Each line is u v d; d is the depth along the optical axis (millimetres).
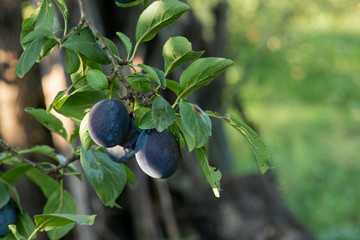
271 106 13102
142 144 1458
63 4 1665
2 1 4004
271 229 5570
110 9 4688
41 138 4332
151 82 1498
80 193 3977
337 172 9531
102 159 1729
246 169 9250
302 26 16734
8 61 4148
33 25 1749
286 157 10195
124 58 4648
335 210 8250
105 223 4574
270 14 9633
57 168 1921
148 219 5070
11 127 4215
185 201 5609
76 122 1834
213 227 5574
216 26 6355
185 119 1354
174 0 1546
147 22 1556
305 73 14930
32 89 4238
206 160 1506
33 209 4242
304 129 11750
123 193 5102
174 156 1456
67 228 1965
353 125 12047
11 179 1997
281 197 5996
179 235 5289
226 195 5762
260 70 13812
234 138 10789
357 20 18344
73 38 1543
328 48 16516
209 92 6117
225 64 1464
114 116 1421
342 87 14414
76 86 1681
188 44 1502
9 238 1946
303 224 5824
